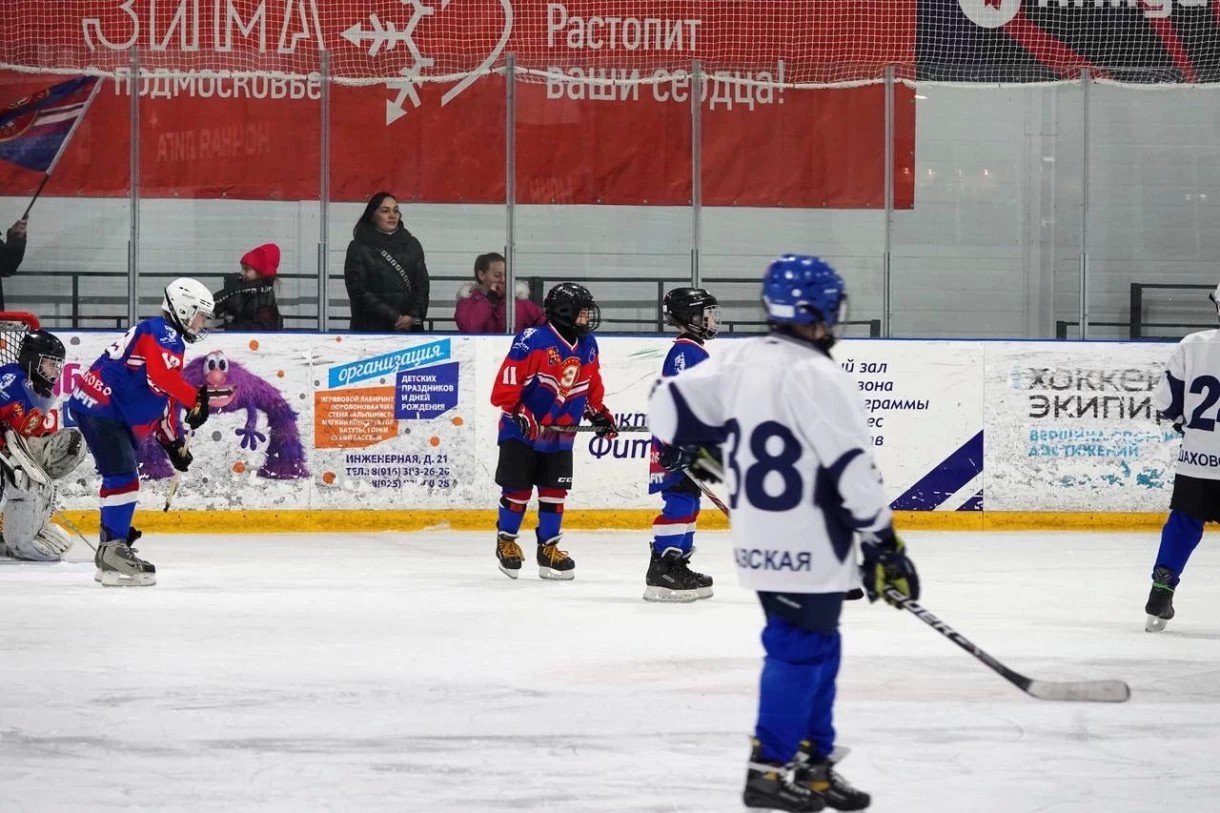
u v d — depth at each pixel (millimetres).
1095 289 37938
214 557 27641
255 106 36000
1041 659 18062
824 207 37156
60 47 35844
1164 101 37906
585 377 25000
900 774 12609
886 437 32688
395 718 14602
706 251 37031
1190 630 20297
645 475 32375
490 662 17562
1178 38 37906
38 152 35562
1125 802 11758
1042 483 32906
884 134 37000
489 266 33906
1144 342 33031
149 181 35844
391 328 34062
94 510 31250
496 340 32219
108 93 35656
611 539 30594
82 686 16125
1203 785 12289
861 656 18141
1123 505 33062
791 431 10664
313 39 36469
